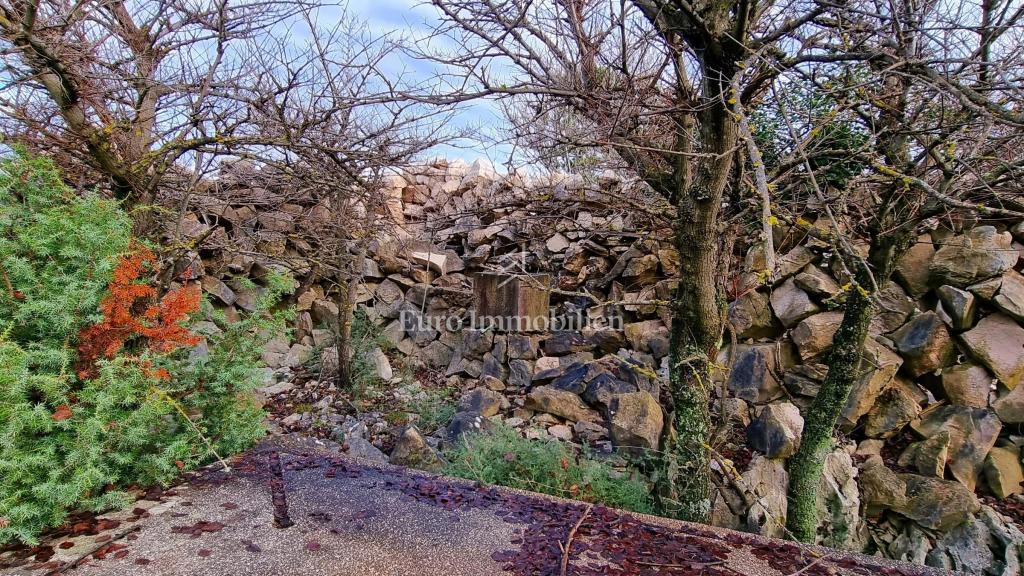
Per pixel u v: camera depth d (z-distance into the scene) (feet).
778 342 10.46
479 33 7.23
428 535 5.55
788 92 6.25
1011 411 9.08
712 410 10.26
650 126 8.73
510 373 13.07
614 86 7.94
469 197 15.51
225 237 13.67
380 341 14.79
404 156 9.82
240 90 8.57
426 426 11.74
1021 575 7.61
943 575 5.62
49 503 5.16
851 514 8.54
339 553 5.06
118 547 4.92
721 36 6.13
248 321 7.79
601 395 11.21
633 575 5.00
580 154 10.68
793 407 9.55
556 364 12.65
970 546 8.02
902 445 9.55
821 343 10.00
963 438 9.07
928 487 8.56
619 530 6.07
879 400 9.74
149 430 6.29
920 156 7.29
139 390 6.00
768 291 10.84
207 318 8.07
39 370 5.69
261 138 7.69
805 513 8.25
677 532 6.24
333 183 9.29
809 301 10.25
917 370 9.79
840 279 10.14
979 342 9.41
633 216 11.85
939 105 7.11
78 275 5.99
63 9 7.33
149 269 7.29
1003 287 9.45
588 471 8.50
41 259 6.11
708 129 6.75
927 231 10.25
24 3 6.45
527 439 10.19
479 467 8.45
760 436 9.33
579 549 5.44
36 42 6.07
